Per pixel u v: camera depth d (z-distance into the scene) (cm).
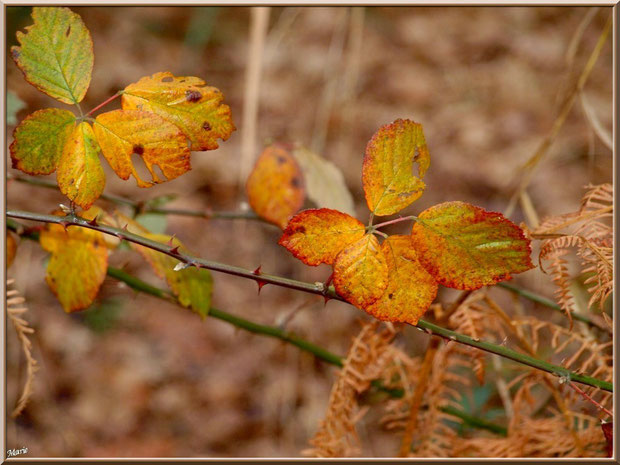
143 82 59
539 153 82
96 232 68
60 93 58
